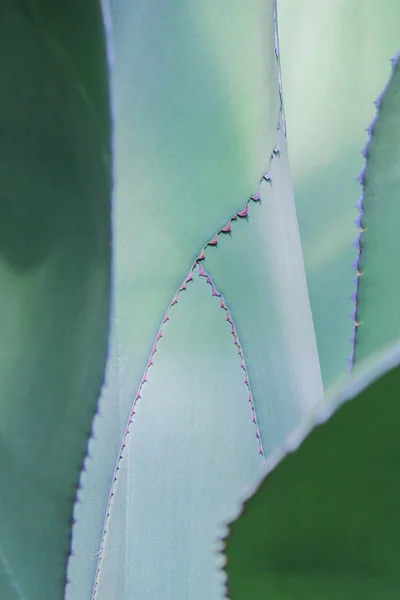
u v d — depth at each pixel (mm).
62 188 860
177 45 911
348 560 602
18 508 856
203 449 917
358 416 558
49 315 865
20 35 830
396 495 576
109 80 851
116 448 893
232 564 623
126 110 910
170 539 893
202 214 930
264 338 934
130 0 899
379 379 548
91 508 880
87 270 871
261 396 927
